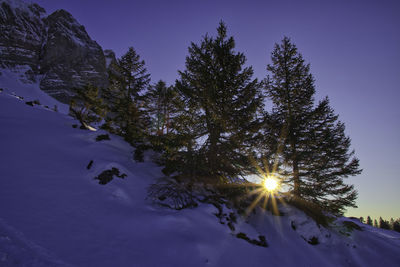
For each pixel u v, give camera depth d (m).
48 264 3.47
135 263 4.24
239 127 10.98
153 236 5.51
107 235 5.02
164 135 11.70
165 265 4.48
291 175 11.94
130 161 12.98
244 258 6.18
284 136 12.82
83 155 11.35
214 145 10.69
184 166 10.23
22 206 5.18
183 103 12.23
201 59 12.62
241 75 11.94
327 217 12.16
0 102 19.55
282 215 11.09
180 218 6.80
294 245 8.91
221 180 10.32
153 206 7.62
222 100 11.39
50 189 6.63
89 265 3.79
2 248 3.45
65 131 15.74
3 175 6.70
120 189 7.91
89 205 6.32
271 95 14.95
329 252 9.64
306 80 14.15
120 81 18.00
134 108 17.14
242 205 10.23
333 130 13.25
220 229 7.21
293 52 15.62
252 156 11.01
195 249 5.39
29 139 11.53
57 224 4.86
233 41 12.78
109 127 18.09
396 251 10.80
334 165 12.18
